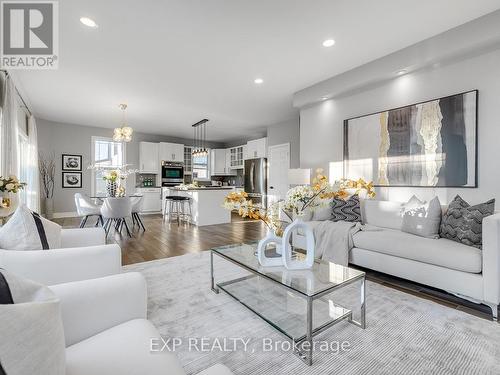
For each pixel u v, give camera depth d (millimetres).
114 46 3059
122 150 7867
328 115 4371
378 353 1526
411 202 3035
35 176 5625
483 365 1422
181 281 2598
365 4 2369
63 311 912
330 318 1781
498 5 2402
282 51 3197
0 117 3523
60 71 3699
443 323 1845
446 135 2984
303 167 4785
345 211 3439
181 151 8852
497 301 1925
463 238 2252
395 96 3486
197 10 2434
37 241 1519
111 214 4605
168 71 3740
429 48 2934
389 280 2697
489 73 2701
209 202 6027
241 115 6152
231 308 2057
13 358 498
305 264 1899
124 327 972
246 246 2512
